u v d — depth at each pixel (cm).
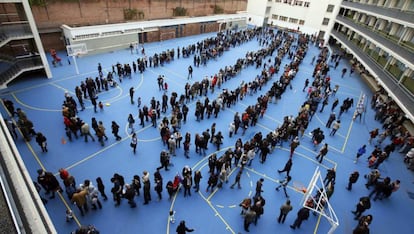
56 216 1084
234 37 3884
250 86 2352
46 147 1452
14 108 1767
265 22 6022
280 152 1656
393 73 2422
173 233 1074
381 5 3353
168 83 2419
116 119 1789
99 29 2873
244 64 3048
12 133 1479
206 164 1475
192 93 2125
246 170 1467
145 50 3278
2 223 304
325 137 1881
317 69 2947
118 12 3266
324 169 1556
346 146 1806
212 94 2306
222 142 1623
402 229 1238
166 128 1520
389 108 2134
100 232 1045
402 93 1997
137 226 1087
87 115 1797
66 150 1452
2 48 2270
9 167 420
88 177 1295
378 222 1257
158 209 1174
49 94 1997
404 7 2764
